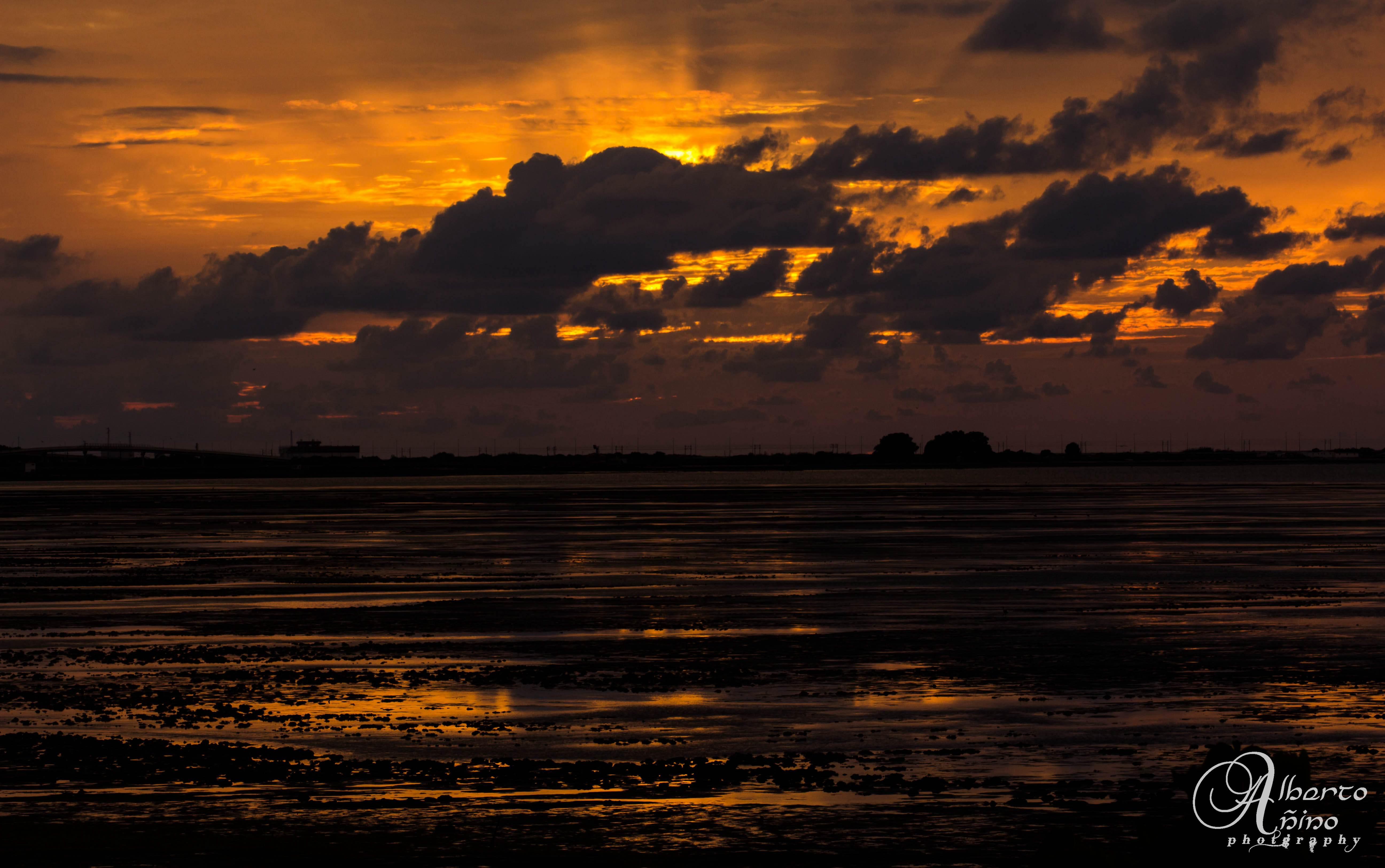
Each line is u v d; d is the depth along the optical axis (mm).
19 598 48781
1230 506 130625
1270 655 32750
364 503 153375
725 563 63125
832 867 16359
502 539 82812
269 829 17938
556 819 18359
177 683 29719
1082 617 40875
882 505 136125
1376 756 21906
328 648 35469
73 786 20281
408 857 16797
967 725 24703
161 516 121250
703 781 20547
